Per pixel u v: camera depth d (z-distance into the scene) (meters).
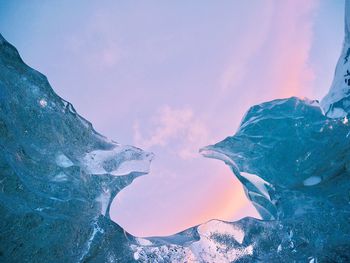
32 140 3.56
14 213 3.19
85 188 3.96
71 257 3.35
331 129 4.21
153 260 3.58
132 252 3.63
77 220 3.62
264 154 4.63
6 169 3.24
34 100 3.61
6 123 3.37
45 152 3.66
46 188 3.54
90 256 3.46
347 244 3.39
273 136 4.66
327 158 4.11
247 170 4.75
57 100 3.80
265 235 3.76
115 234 3.77
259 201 4.66
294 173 4.30
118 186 4.47
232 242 3.76
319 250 3.46
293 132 4.52
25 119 3.53
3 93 3.39
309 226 3.67
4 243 3.07
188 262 3.60
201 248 3.73
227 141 5.03
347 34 4.52
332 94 4.56
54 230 3.38
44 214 3.38
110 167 4.35
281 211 4.14
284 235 3.71
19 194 3.29
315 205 3.83
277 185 4.36
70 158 3.88
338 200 3.72
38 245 3.22
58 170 3.73
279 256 3.56
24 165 3.43
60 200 3.59
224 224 3.91
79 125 4.04
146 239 3.93
